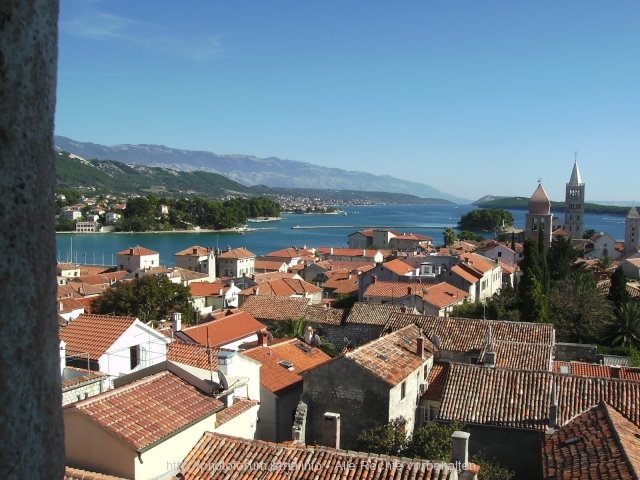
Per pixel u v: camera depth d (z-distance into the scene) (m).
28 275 4.62
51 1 4.84
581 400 34.97
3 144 4.48
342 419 36.97
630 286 104.69
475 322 53.56
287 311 71.19
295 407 43.22
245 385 32.69
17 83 4.55
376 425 36.09
